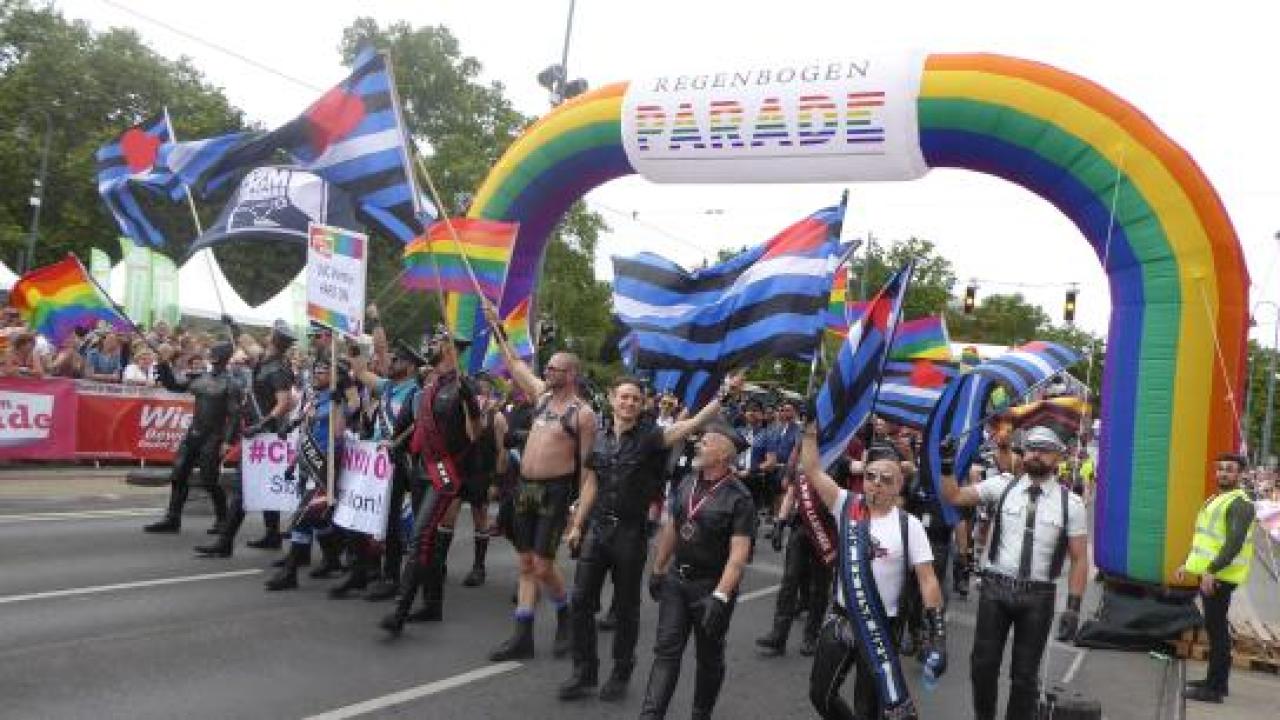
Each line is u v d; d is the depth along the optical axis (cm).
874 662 447
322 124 1072
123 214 1360
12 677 534
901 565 452
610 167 1297
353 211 1115
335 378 764
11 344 1327
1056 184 1043
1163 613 930
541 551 649
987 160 1076
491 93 3962
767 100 1140
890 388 1088
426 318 2333
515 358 714
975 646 549
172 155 1176
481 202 1357
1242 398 959
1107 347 1012
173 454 1524
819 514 734
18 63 4169
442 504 689
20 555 831
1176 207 973
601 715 560
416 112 3922
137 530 993
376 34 3869
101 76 4172
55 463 1404
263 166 1162
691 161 1206
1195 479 944
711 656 512
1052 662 853
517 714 551
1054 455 541
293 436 873
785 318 732
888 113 1081
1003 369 859
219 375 981
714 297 797
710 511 507
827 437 527
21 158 3969
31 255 3694
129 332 1595
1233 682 821
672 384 791
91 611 678
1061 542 536
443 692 578
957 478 809
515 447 844
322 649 641
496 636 716
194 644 624
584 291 4056
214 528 984
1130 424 973
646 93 1216
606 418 827
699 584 507
